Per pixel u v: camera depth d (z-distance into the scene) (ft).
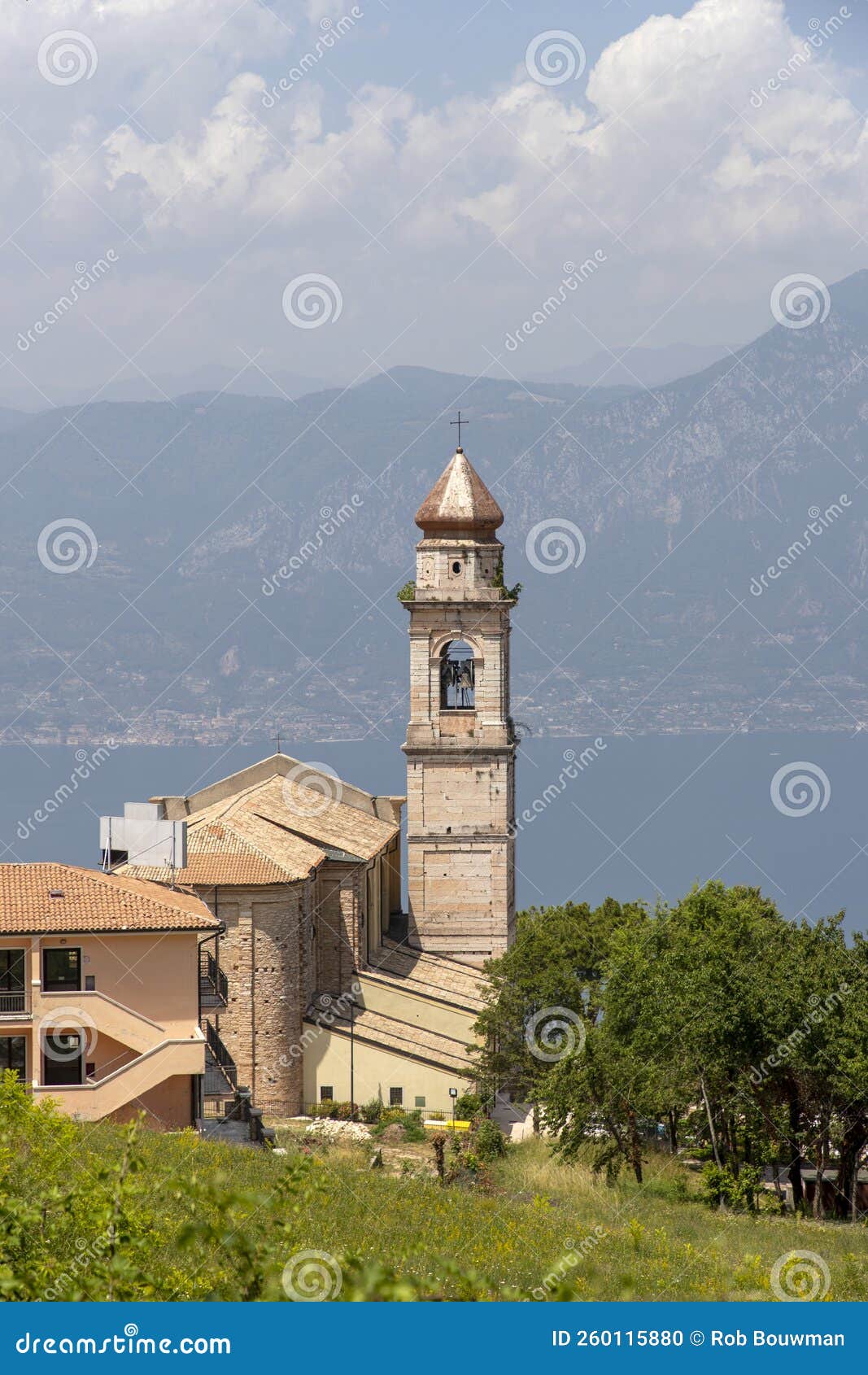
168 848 326.44
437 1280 108.47
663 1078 246.88
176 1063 246.68
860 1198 263.70
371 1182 207.92
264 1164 207.62
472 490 409.49
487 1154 272.10
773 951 262.88
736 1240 211.00
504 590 409.49
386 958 399.65
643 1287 160.45
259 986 330.54
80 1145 184.85
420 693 411.95
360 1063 337.11
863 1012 244.01
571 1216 212.64
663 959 267.59
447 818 412.36
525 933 361.92
